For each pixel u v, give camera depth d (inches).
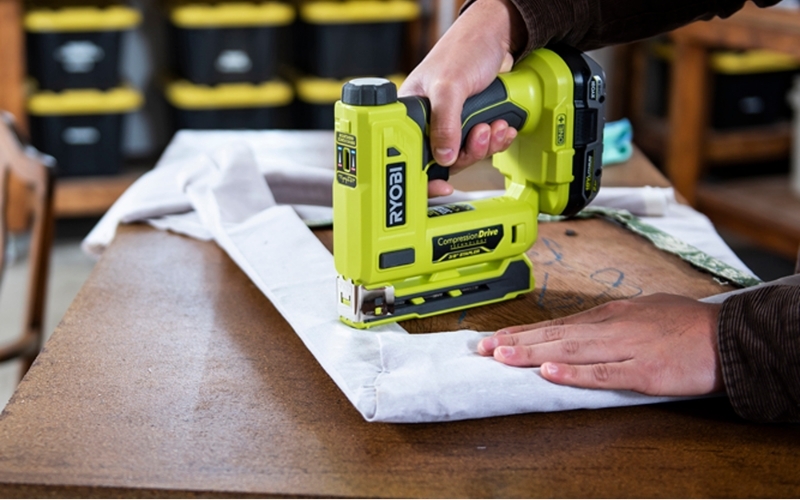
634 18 39.8
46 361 33.2
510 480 26.5
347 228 33.6
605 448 28.2
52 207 55.3
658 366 29.9
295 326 35.2
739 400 29.0
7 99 103.3
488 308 37.7
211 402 30.6
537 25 35.8
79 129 108.5
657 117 124.7
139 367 32.9
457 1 112.3
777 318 28.4
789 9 87.4
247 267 40.3
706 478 26.6
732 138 111.2
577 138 37.4
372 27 110.5
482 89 34.8
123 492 25.8
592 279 40.8
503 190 53.1
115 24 105.6
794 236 95.5
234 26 108.4
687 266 42.4
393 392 29.0
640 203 49.4
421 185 34.3
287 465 27.1
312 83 111.3
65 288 103.6
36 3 109.1
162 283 41.0
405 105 33.0
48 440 28.0
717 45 99.8
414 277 36.4
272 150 61.4
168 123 125.6
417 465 27.2
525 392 29.5
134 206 49.2
